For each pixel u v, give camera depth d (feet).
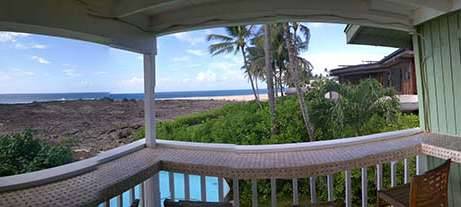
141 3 7.54
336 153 8.47
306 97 35.06
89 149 11.47
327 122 32.12
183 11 9.02
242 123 39.37
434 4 8.18
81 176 6.79
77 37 7.59
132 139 15.49
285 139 35.24
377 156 8.30
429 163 9.62
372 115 29.60
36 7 6.31
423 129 10.51
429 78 10.21
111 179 6.56
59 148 9.02
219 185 8.16
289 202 22.31
